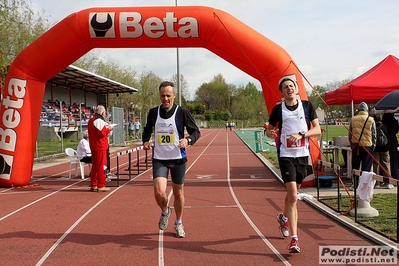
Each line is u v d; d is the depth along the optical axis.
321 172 9.28
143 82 50.28
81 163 11.77
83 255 4.86
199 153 21.05
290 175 4.73
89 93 36.47
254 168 13.76
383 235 5.19
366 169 8.52
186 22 9.23
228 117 88.88
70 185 10.54
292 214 4.73
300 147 4.79
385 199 7.70
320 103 46.94
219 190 9.41
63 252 4.98
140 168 14.52
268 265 4.40
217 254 4.82
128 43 9.64
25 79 9.85
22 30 19.42
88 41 9.61
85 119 33.06
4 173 9.98
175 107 5.19
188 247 5.11
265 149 22.67
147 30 9.32
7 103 9.91
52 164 16.53
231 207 7.53
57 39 9.52
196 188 9.74
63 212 7.30
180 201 5.42
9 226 6.33
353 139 8.64
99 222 6.52
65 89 31.42
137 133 35.19
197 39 9.49
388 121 9.28
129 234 5.78
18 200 8.48
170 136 5.11
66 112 30.39
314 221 6.32
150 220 6.60
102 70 42.72
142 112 47.97
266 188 9.55
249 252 4.86
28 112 9.97
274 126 5.04
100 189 9.43
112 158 18.98
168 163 5.20
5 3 17.53
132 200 8.35
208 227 6.10
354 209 6.30
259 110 81.62
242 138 36.91
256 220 6.51
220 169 13.65
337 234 5.56
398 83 9.65
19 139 9.93
